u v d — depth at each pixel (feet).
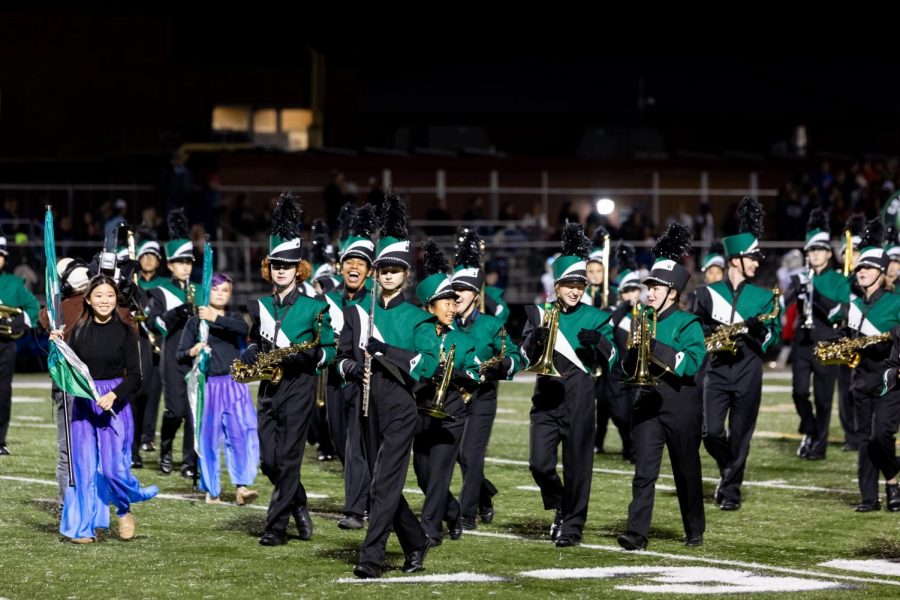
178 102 158.92
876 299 56.75
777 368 119.75
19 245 111.86
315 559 44.06
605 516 53.67
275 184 135.85
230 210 132.16
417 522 42.52
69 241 114.62
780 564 45.19
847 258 66.49
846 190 145.28
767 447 73.77
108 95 157.17
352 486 49.29
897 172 152.25
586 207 143.13
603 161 147.02
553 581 41.45
